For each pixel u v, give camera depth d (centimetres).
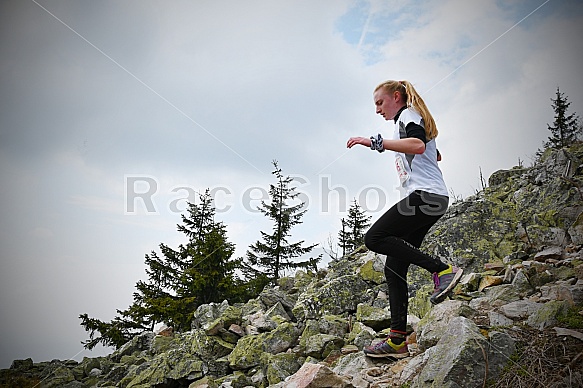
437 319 322
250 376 411
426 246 559
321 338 406
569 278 364
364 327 413
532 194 582
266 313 552
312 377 266
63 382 548
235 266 1561
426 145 295
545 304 293
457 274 290
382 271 551
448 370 235
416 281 500
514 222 554
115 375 529
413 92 301
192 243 1745
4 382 590
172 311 1366
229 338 499
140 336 633
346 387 267
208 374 438
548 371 229
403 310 307
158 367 454
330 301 522
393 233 294
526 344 255
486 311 332
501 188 655
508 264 469
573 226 476
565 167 579
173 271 1736
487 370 235
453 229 561
